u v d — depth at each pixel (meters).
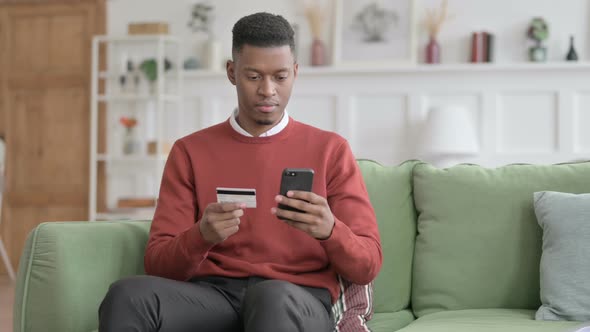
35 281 1.96
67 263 1.97
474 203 2.32
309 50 6.08
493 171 2.38
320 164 2.06
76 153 6.53
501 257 2.27
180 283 1.77
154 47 6.30
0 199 6.23
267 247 1.99
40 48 6.60
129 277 1.71
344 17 5.95
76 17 6.52
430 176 2.40
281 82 1.97
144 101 6.32
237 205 1.78
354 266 1.88
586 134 5.64
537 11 5.73
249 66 1.95
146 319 1.65
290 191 1.77
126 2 6.40
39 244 1.97
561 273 2.08
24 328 1.95
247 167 2.06
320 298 1.93
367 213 2.03
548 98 5.70
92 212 6.08
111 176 6.41
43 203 6.59
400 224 2.39
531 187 2.30
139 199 5.89
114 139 6.40
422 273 2.35
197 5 6.23
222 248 2.02
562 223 2.12
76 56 6.52
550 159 5.68
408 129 5.88
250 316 1.60
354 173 2.08
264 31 1.94
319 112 6.03
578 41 5.68
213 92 6.20
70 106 6.54
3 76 6.67
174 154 2.14
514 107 5.74
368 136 5.95
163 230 2.03
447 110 5.49
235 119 2.11
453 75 5.81
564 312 2.05
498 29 5.79
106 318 1.63
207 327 1.77
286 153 2.07
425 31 5.89
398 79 5.89
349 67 5.89
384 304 2.34
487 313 2.18
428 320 2.15
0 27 6.66
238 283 1.94
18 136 6.64
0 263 6.61
